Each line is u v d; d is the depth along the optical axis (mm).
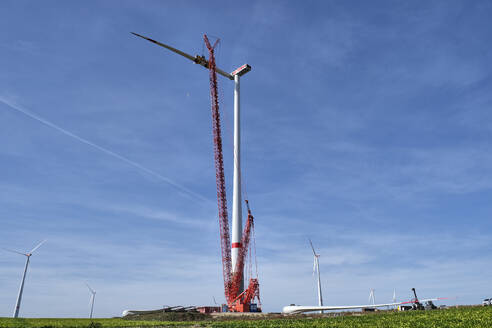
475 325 39500
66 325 46219
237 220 142000
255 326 50375
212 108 134250
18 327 42531
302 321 55594
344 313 87688
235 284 129500
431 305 77500
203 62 137250
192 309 125812
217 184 133125
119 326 51125
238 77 165750
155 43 129750
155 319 105750
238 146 156125
